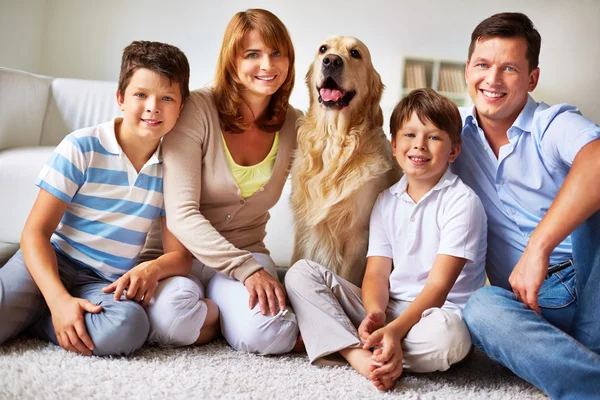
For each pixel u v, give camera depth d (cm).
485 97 139
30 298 133
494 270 153
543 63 541
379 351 122
